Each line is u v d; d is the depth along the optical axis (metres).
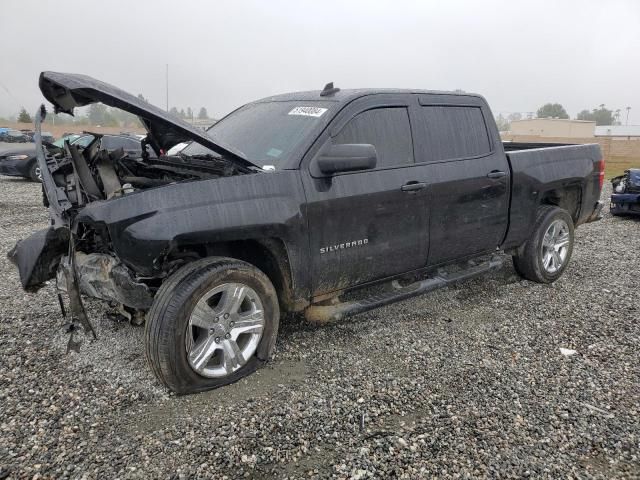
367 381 3.53
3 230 8.48
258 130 4.19
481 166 4.77
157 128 3.98
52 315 4.60
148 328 3.13
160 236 3.04
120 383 3.44
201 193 3.24
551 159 5.49
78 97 3.34
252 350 3.51
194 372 3.23
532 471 2.67
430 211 4.37
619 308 4.98
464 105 4.82
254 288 3.46
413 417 3.12
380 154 4.10
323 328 4.40
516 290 5.49
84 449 2.77
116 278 3.29
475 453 2.80
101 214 3.09
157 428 2.96
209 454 2.75
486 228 4.90
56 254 3.77
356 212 3.88
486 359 3.89
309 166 3.69
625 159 28.98
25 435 2.88
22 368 3.63
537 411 3.20
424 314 4.78
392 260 4.21
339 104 3.98
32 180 16.17
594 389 3.47
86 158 3.90
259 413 3.12
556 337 4.30
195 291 3.16
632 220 9.95
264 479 2.58
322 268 3.78
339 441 2.88
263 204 3.42
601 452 2.83
